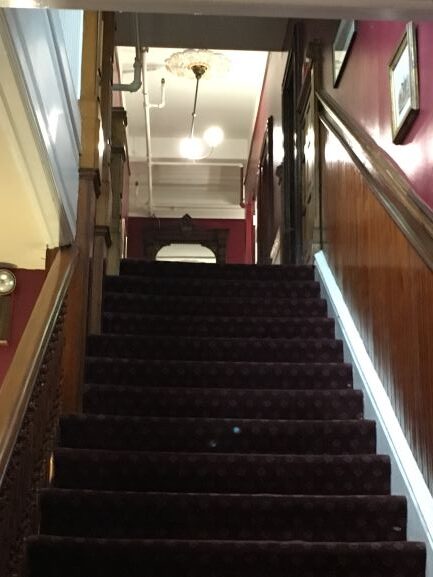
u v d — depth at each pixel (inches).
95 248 165.5
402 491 107.1
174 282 182.2
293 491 112.9
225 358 152.9
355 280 151.6
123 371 141.9
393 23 127.1
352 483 113.3
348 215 160.4
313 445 123.0
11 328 151.9
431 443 99.5
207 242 429.7
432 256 92.0
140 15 247.8
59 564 94.3
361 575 95.1
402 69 116.7
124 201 285.9
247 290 182.7
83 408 132.2
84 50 153.4
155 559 94.9
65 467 112.5
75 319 134.3
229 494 107.3
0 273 153.4
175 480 112.9
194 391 132.9
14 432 79.2
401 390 115.1
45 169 111.2
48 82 108.3
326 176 193.0
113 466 112.9
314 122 203.5
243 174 407.5
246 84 341.4
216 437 123.0
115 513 104.2
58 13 116.8
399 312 116.9
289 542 96.8
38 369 92.7
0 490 73.5
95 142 150.0
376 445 122.6
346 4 70.6
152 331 163.9
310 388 142.1
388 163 122.6
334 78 182.9
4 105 94.3
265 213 315.0
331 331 162.9
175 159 388.8
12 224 130.9
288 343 153.6
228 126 381.7
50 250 143.4
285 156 252.5
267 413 131.6
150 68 324.5
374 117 139.5
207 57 304.5
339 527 104.7
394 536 104.2
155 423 123.1
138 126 377.1
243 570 95.1
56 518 103.5
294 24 246.8
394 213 110.9
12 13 81.0
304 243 222.2
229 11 72.1
